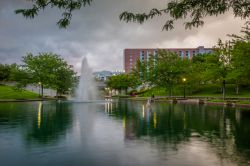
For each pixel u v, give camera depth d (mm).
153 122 18484
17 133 13727
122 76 108000
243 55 33938
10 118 21094
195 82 66000
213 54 49875
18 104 42250
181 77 62844
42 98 62875
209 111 27828
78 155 9172
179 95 71188
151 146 10570
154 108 33469
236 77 41125
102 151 9758
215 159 8570
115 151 9750
